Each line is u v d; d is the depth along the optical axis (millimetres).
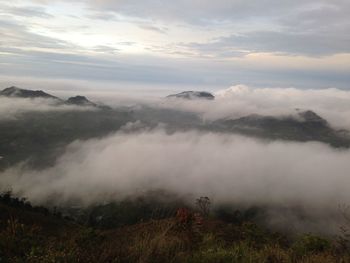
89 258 5516
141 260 5539
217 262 6066
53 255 5387
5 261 5312
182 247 6508
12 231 6586
